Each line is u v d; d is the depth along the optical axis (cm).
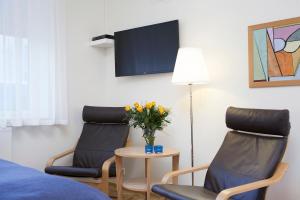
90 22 394
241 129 251
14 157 317
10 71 306
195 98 322
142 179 328
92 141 341
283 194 264
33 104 322
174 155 281
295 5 260
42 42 332
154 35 345
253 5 283
